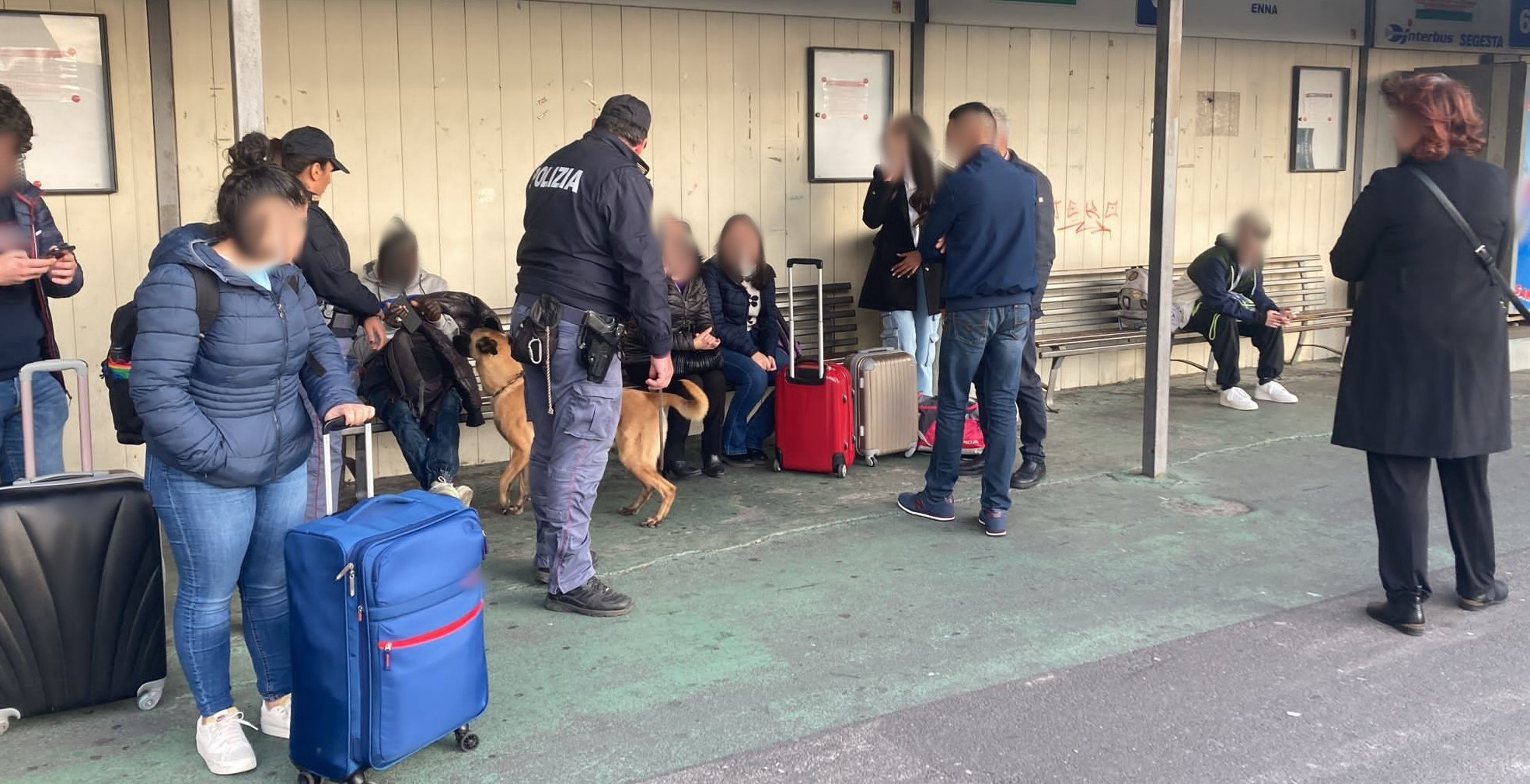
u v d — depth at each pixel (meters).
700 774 3.06
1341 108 8.72
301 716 2.90
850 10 6.78
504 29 5.96
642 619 4.08
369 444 4.46
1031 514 5.30
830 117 6.85
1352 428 3.97
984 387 5.00
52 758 3.11
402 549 2.81
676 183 6.48
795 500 5.53
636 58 6.28
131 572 3.29
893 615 4.12
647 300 3.94
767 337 6.21
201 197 5.41
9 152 3.48
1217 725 3.35
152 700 3.39
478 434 6.21
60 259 3.71
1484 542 4.12
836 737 3.26
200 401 2.86
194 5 5.29
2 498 3.15
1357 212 3.95
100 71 5.11
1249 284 7.48
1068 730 3.31
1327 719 3.39
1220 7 8.02
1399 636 3.96
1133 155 7.98
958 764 3.13
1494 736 3.29
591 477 4.07
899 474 5.98
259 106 3.80
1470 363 3.83
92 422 5.29
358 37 5.64
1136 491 5.65
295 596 2.86
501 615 4.11
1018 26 7.32
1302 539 4.95
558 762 3.12
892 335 6.67
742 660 3.76
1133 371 8.38
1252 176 8.47
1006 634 3.97
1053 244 5.61
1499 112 8.67
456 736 3.15
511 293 6.17
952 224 4.81
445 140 5.90
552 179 3.99
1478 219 3.80
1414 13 8.80
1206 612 4.16
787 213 6.82
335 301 4.11
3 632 3.18
